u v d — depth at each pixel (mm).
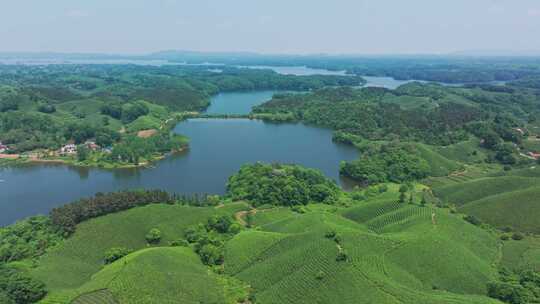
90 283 109125
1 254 124125
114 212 151625
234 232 149750
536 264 125062
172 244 139125
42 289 105562
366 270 109500
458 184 196125
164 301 101812
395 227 148125
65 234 136250
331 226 135125
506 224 155875
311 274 112750
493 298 105750
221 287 114438
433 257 121438
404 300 97438
